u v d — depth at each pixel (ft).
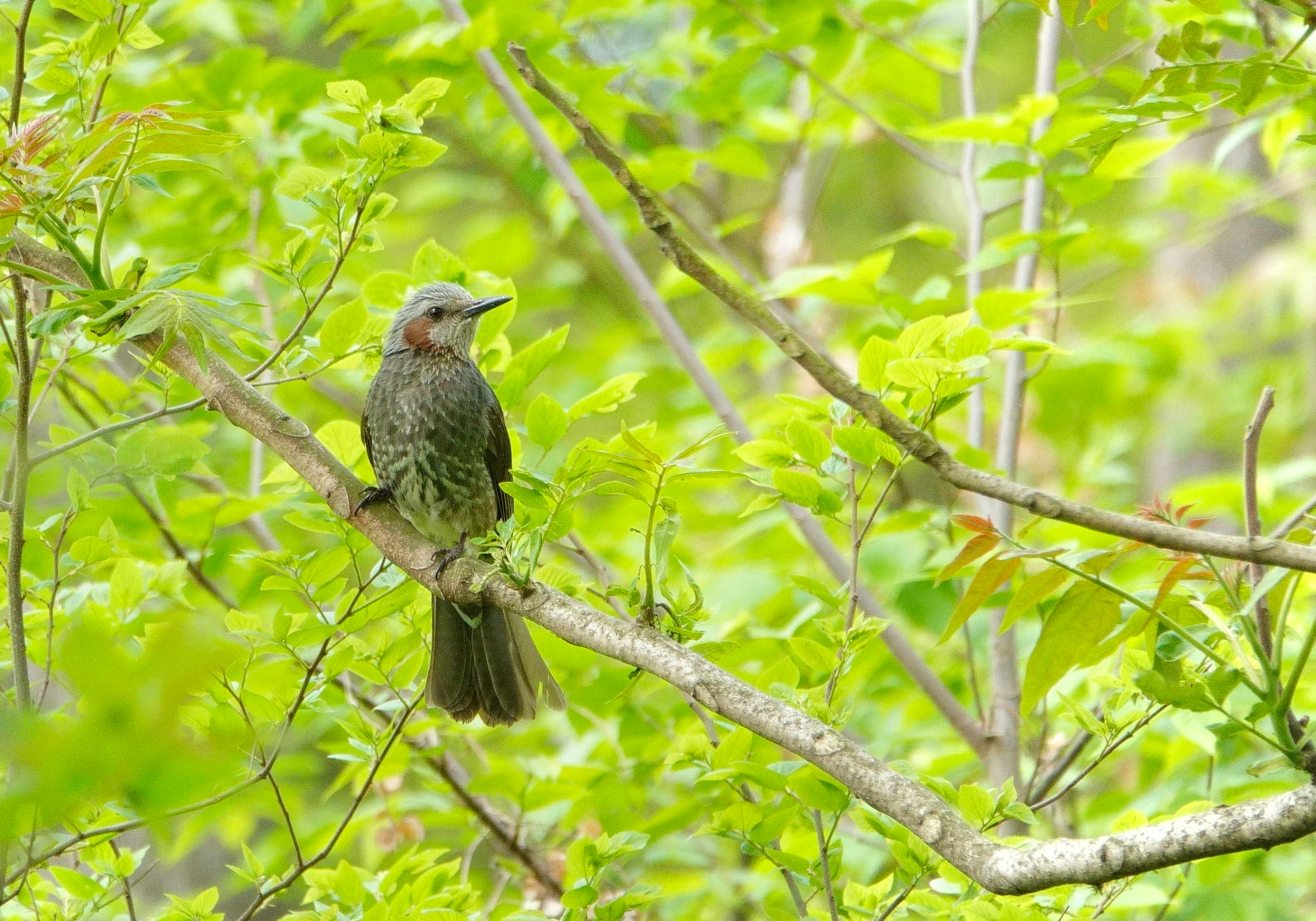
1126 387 56.13
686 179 41.73
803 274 35.47
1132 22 40.22
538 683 27.35
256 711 24.12
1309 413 58.70
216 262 35.35
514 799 32.76
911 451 18.12
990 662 35.76
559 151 41.60
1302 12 20.01
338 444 29.14
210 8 43.70
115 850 25.89
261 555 24.13
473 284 34.09
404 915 23.16
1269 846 13.85
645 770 33.73
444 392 32.50
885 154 78.59
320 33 65.41
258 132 39.50
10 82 35.81
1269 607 19.38
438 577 22.68
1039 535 38.52
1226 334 58.80
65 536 29.84
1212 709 16.98
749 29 44.42
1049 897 22.21
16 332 21.94
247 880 25.09
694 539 47.91
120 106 25.71
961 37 48.67
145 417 22.91
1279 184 48.65
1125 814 22.66
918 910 22.38
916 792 16.46
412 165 23.13
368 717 31.30
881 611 33.45
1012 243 35.29
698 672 18.19
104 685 8.59
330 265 28.04
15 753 8.47
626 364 54.90
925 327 23.29
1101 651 20.90
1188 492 40.19
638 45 57.72
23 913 24.71
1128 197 63.31
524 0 39.34
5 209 20.54
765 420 45.21
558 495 20.63
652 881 34.81
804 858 24.45
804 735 17.19
